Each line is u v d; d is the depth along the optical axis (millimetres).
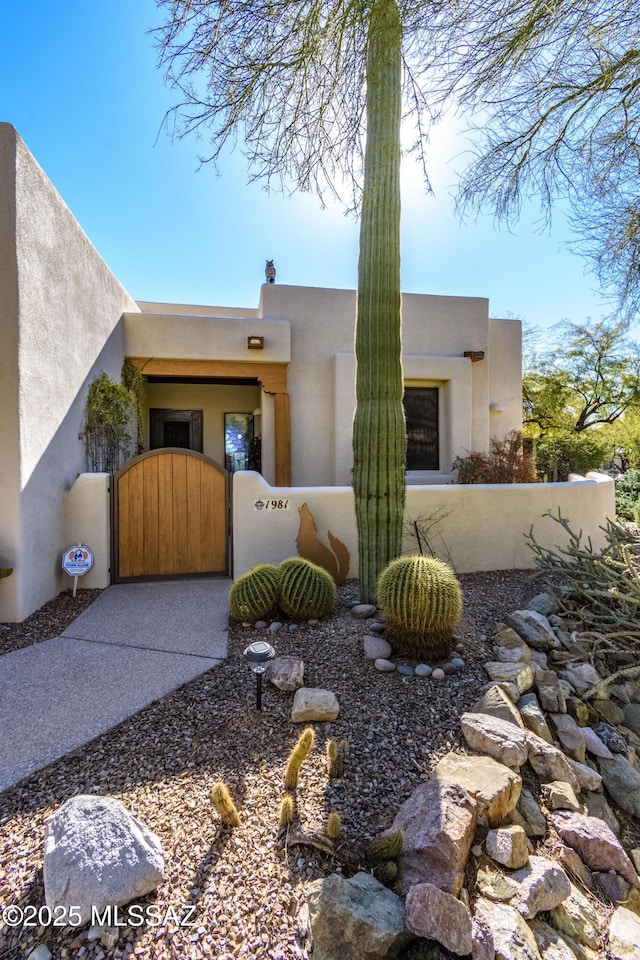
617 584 5680
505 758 3143
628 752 4137
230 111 4758
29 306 5750
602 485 8781
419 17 4293
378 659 4281
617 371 21594
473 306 12148
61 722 3494
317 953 1908
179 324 10141
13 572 5465
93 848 2133
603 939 2369
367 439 5188
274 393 10750
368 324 5098
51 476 6348
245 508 6996
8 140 5422
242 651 4688
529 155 5578
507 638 4875
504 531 7613
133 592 6609
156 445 13125
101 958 1849
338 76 4727
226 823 2506
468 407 11500
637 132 5227
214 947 1908
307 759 3068
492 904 2250
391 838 2346
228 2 3869
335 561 6777
